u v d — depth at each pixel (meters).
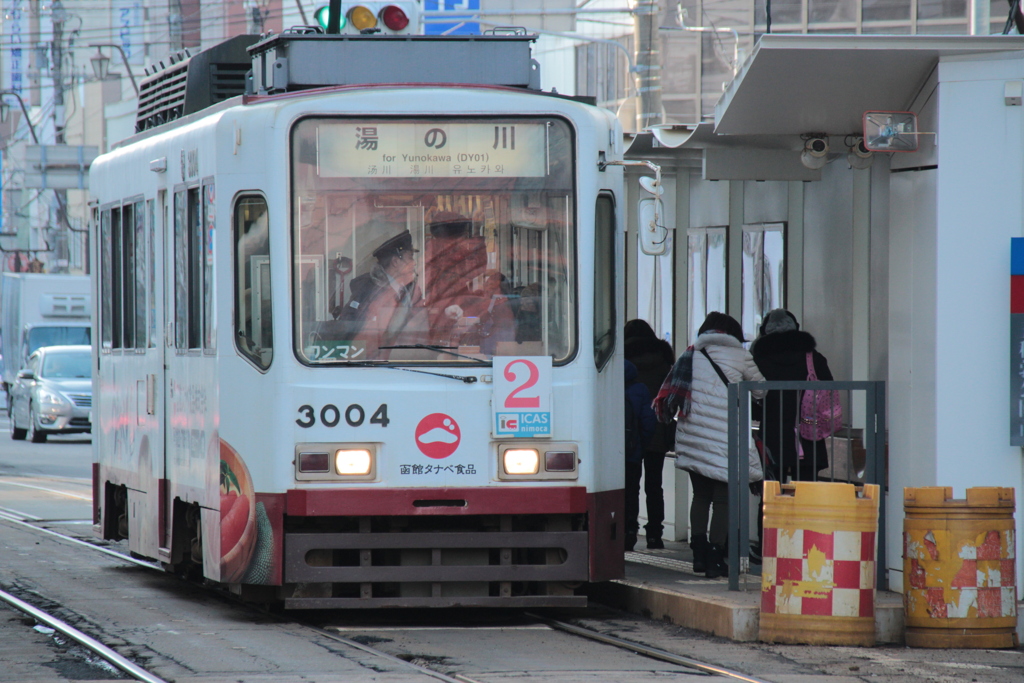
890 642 35.03
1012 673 30.70
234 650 32.84
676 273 55.78
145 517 42.41
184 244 39.16
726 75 127.25
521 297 36.25
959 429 36.56
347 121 36.03
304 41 37.97
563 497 35.88
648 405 46.28
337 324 35.78
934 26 111.94
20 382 121.12
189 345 38.78
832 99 39.16
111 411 46.56
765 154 46.94
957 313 36.56
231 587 38.12
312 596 36.22
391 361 35.72
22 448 110.75
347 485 35.41
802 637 34.03
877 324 44.16
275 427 35.47
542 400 35.91
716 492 41.25
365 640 34.62
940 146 36.53
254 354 35.91
